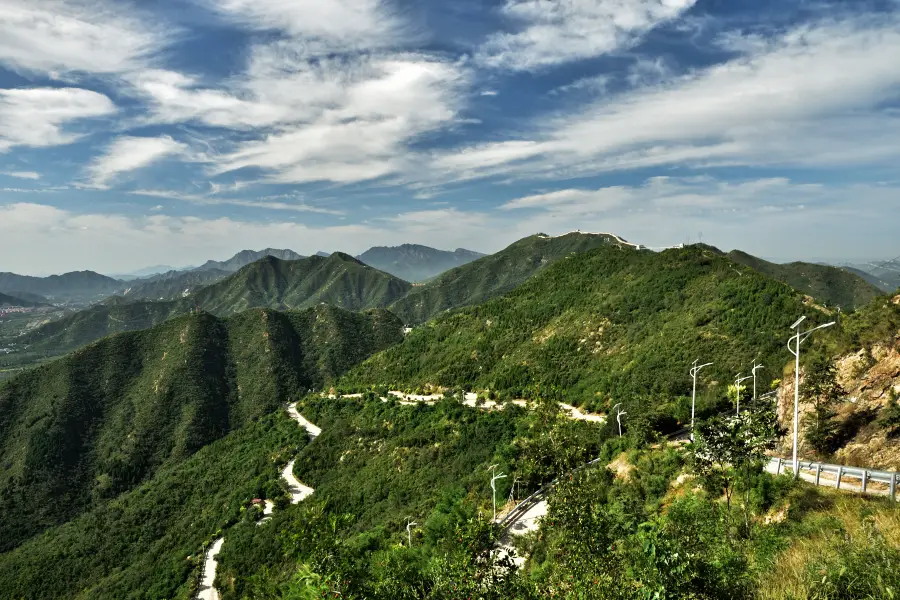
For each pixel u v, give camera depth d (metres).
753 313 76.44
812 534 16.64
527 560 28.25
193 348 195.62
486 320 139.88
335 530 11.11
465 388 108.94
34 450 140.38
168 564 75.50
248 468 102.75
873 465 24.11
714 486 19.84
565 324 111.69
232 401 181.38
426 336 151.88
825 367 28.67
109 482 135.62
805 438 27.83
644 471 32.94
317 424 121.19
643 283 109.06
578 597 12.45
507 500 46.50
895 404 25.23
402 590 12.27
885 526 13.57
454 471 70.38
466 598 11.91
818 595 10.25
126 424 159.12
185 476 110.56
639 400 55.34
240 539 74.62
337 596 10.31
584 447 17.30
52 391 166.62
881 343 28.02
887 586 9.62
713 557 12.32
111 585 75.81
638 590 11.27
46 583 82.19
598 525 14.23
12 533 116.06
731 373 64.06
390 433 94.94
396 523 55.50
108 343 194.25
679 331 81.56
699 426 19.14
